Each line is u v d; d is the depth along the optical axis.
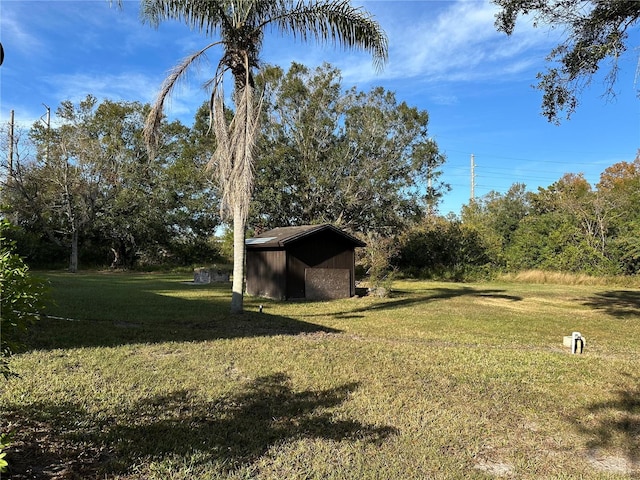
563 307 15.07
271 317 10.82
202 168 25.00
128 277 24.95
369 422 4.20
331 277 16.25
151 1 9.32
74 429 3.75
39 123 28.91
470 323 10.89
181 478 3.08
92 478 3.01
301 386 5.20
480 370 6.18
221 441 3.68
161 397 4.63
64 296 13.24
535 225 29.44
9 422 3.77
